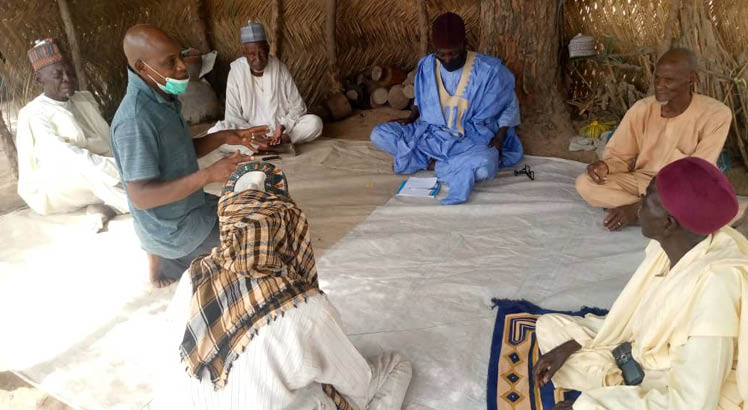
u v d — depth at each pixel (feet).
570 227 12.13
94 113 14.73
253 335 5.45
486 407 7.45
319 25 22.88
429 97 15.31
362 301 10.02
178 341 5.81
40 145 13.46
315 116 18.51
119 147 9.00
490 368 8.05
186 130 9.93
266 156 17.66
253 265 5.49
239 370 5.48
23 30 18.02
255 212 5.56
